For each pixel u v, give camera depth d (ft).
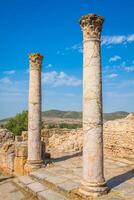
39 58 57.82
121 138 64.28
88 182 36.11
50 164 56.90
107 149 68.54
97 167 36.40
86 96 37.63
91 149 36.63
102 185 36.09
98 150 36.73
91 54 37.68
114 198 34.22
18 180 50.06
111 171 48.88
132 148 61.11
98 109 37.32
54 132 98.27
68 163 57.77
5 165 65.05
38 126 56.59
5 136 89.20
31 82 57.93
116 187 38.68
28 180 48.14
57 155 69.26
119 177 44.37
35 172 50.85
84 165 37.04
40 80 58.44
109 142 67.97
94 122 37.01
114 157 63.77
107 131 69.15
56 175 47.24
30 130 56.34
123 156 63.31
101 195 35.37
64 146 85.30
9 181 52.34
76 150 80.28
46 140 94.53
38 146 55.72
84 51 38.34
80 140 82.53
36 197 41.01
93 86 37.35
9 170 62.80
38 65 58.03
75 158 64.03
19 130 182.80
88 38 37.91
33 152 55.31
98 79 37.60
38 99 57.57
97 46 37.96
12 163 61.87
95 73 37.52
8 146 66.08
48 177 46.09
